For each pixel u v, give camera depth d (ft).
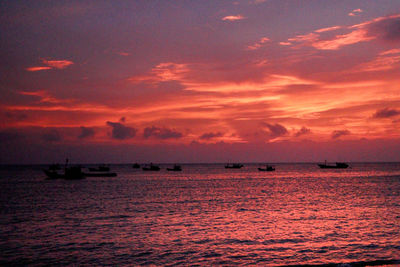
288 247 80.23
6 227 107.14
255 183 331.77
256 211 138.72
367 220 113.19
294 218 119.34
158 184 321.52
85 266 68.54
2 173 640.99
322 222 110.52
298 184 310.65
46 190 254.27
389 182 326.44
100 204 166.09
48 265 69.10
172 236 93.09
